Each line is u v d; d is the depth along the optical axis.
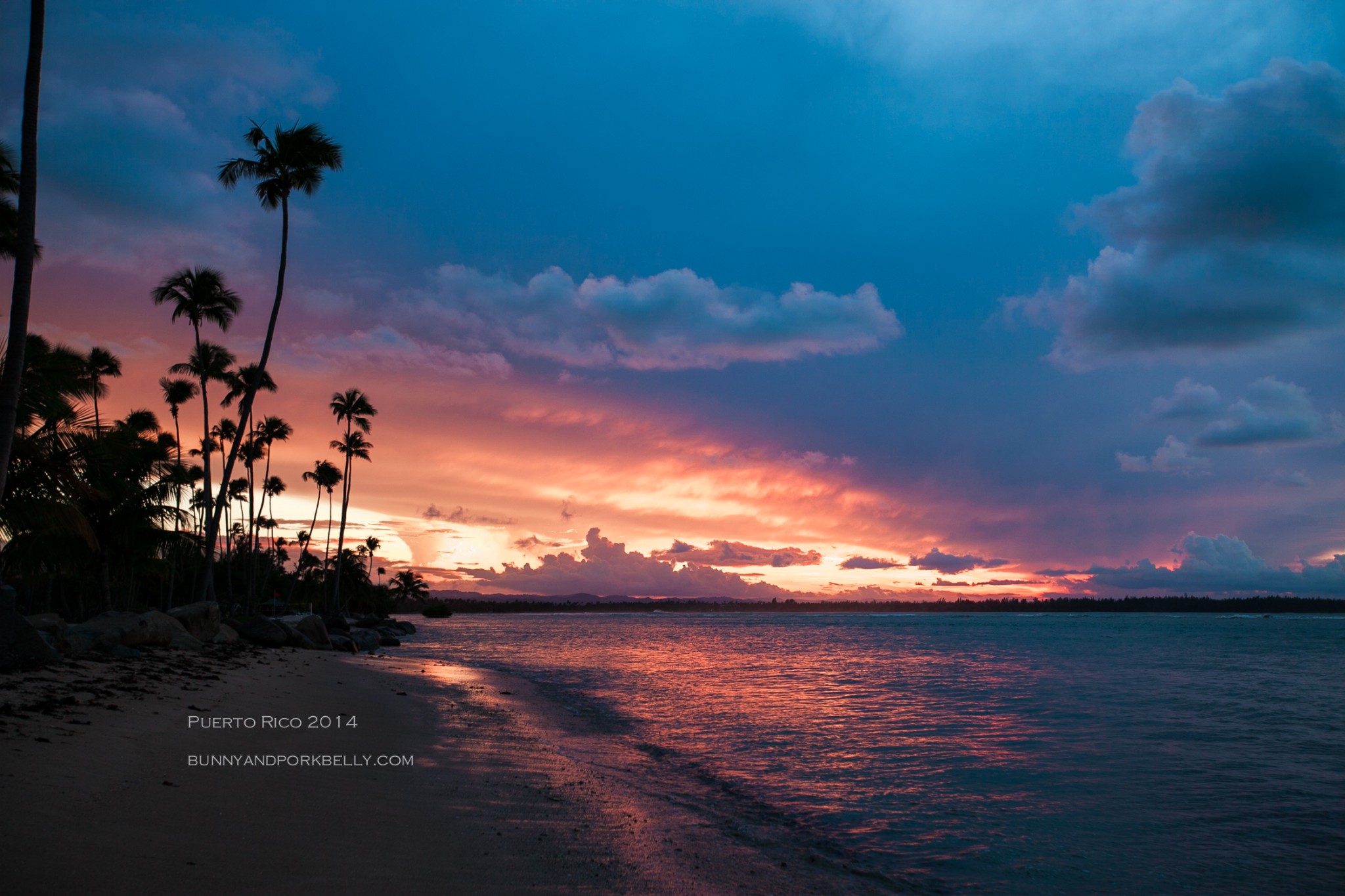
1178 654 57.91
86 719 10.95
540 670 38.84
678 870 8.16
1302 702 26.44
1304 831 11.00
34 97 12.95
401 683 25.45
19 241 12.73
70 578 43.53
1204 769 15.14
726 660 49.06
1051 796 12.86
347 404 71.50
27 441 15.23
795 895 7.87
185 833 7.10
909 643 80.94
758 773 14.30
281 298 35.03
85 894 5.42
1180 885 8.88
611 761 14.55
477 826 8.92
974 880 8.87
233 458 34.56
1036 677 37.34
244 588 80.44
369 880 6.60
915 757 16.02
